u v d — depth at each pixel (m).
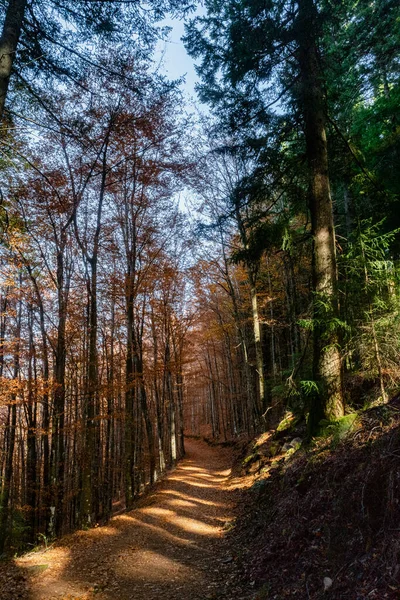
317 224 7.71
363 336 6.39
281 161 8.96
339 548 4.14
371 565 3.48
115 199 15.73
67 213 13.62
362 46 8.95
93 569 6.90
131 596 5.65
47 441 13.64
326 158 8.03
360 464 4.88
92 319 12.43
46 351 14.20
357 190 10.78
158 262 16.61
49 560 7.52
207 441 38.56
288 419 14.23
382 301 6.04
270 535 6.05
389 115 11.47
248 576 5.41
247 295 22.55
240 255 9.06
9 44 5.20
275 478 8.44
